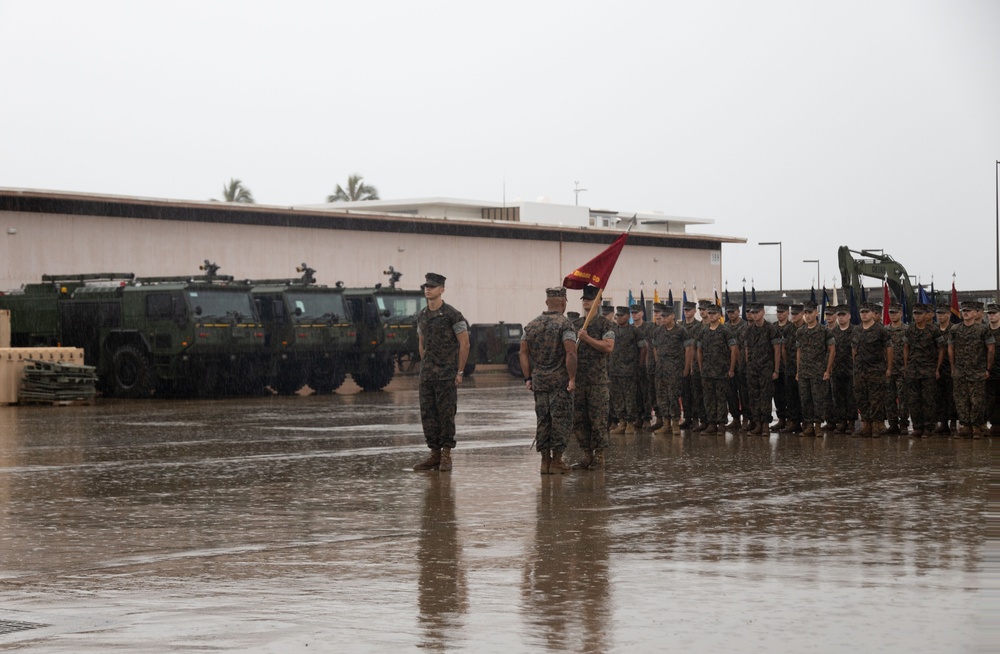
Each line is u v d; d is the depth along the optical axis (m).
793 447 16.03
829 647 5.53
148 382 29.70
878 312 18.09
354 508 10.12
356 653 5.46
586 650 5.50
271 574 7.32
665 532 8.80
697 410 18.98
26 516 9.78
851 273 24.80
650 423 20.17
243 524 9.28
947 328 17.97
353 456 14.58
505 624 6.00
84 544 8.44
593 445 13.02
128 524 9.33
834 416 18.89
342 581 7.09
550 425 12.51
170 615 6.23
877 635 5.73
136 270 38.12
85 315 30.77
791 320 18.89
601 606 6.38
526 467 13.30
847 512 9.79
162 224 38.81
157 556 7.95
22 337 31.92
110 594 6.77
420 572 7.35
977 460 14.13
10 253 35.22
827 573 7.25
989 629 5.84
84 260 36.88
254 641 5.69
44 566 7.62
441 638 5.73
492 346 42.88
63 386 26.64
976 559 7.70
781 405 19.33
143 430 18.78
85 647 5.60
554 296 12.59
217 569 7.49
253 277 41.28
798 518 9.45
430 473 12.70
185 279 31.25
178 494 11.10
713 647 5.54
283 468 13.27
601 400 12.98
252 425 19.81
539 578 7.14
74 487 11.66
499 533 8.79
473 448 15.45
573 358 12.40
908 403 18.00
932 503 10.33
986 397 17.91
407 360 40.97
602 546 8.23
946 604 6.39
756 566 7.47
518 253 50.38
